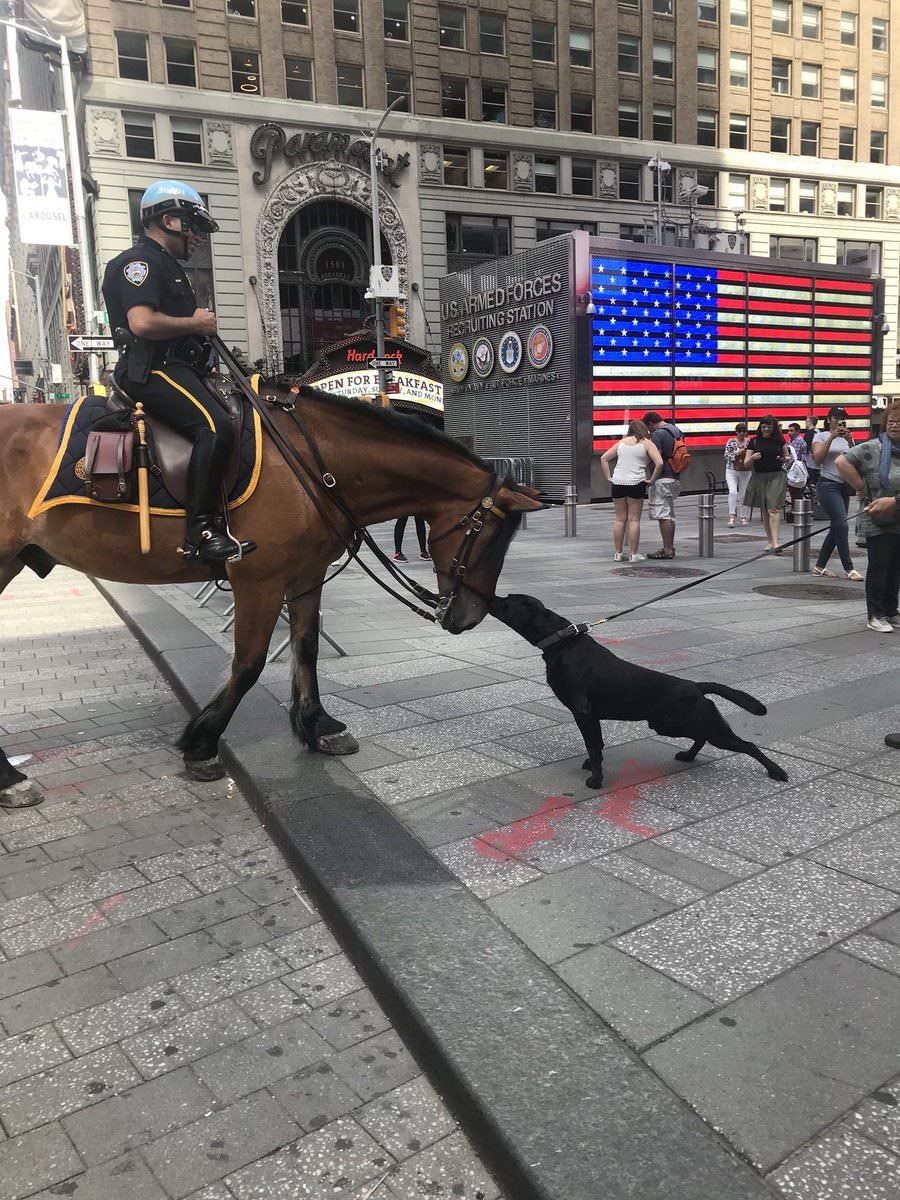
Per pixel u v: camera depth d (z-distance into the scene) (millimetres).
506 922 2836
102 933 2990
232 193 33906
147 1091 2227
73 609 9414
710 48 41875
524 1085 2045
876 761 4258
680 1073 2107
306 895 3248
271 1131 2088
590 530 16609
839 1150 1864
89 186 31156
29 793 4066
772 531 12641
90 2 31312
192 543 3717
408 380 28531
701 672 5906
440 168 36938
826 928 2771
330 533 4039
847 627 7312
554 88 38844
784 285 28812
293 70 34812
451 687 5703
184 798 4176
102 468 3664
